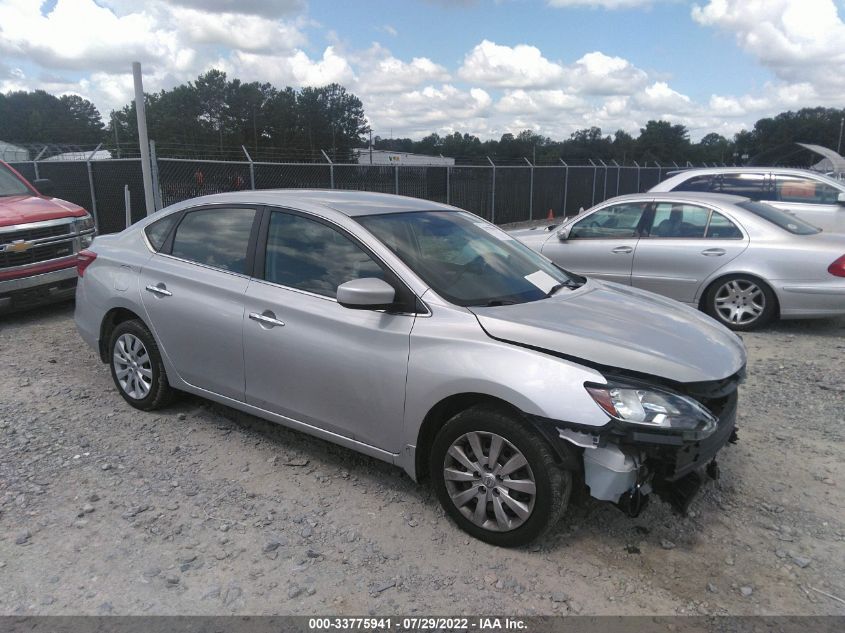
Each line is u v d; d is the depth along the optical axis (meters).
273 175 15.02
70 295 7.84
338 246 3.76
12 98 106.75
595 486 2.95
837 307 6.84
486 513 3.26
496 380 3.05
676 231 7.71
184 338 4.34
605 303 3.79
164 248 4.62
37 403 4.98
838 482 3.91
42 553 3.13
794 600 2.89
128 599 2.82
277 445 4.34
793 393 5.36
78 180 15.57
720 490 3.82
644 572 3.07
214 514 3.50
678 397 2.94
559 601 2.86
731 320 7.37
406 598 2.87
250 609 2.78
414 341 3.33
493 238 4.41
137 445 4.30
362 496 3.71
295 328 3.75
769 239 7.14
